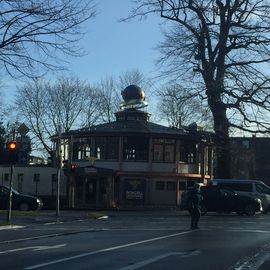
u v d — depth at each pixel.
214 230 22.81
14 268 11.89
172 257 13.91
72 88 70.75
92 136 52.34
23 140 25.83
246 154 90.62
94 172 49.09
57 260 13.20
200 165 54.62
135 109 57.47
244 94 42.38
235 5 43.56
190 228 23.72
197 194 23.56
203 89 44.12
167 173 51.84
